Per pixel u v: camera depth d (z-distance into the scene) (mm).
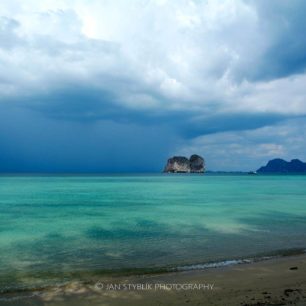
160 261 13266
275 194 54562
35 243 16938
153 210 32250
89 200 43094
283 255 14242
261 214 28984
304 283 10234
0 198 45844
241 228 21484
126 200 43250
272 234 19281
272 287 9844
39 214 29234
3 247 16016
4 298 9211
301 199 45156
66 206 35938
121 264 12820
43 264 12883
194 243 16719
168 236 18688
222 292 9461
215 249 15383
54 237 18594
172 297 9133
